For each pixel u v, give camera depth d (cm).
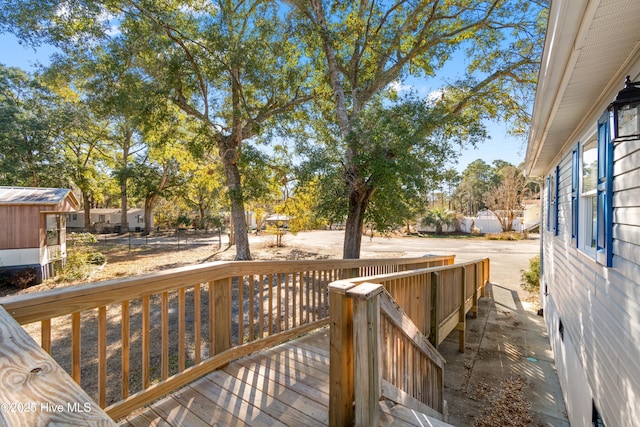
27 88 1742
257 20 858
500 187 2744
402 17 832
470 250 1623
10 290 779
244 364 243
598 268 239
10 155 1689
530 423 304
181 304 200
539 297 739
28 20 677
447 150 617
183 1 818
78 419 56
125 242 1927
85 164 2183
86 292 148
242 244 1127
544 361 430
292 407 187
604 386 221
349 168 660
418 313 324
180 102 913
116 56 774
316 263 340
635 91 149
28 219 830
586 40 157
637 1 127
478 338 514
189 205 2969
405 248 1717
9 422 52
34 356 76
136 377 329
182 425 169
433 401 262
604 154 219
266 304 614
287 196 1275
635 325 169
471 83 780
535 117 295
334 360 153
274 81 862
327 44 756
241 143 988
